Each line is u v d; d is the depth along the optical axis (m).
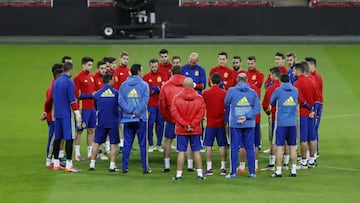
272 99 50.94
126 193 47.12
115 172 52.91
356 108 79.56
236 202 45.03
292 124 50.94
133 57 104.81
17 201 45.56
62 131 52.62
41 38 121.75
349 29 126.69
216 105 51.75
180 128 50.09
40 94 86.19
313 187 48.72
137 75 52.09
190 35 125.50
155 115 60.22
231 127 50.72
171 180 50.50
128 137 52.59
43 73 96.81
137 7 120.12
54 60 104.31
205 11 125.38
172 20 125.38
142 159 52.59
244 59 104.75
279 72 53.59
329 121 73.19
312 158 54.75
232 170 51.12
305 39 119.75
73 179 50.75
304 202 45.12
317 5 130.38
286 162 54.22
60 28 126.06
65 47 112.12
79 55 106.81
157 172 53.12
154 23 122.38
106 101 52.25
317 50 110.94
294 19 125.94
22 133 67.75
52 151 54.16
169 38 121.00
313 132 54.22
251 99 50.44
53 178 51.03
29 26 125.69
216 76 51.94
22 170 53.53
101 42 115.50
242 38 121.25
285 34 126.12
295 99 50.75
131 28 120.81
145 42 115.06
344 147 62.53
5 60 103.75
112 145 52.91
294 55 57.81
